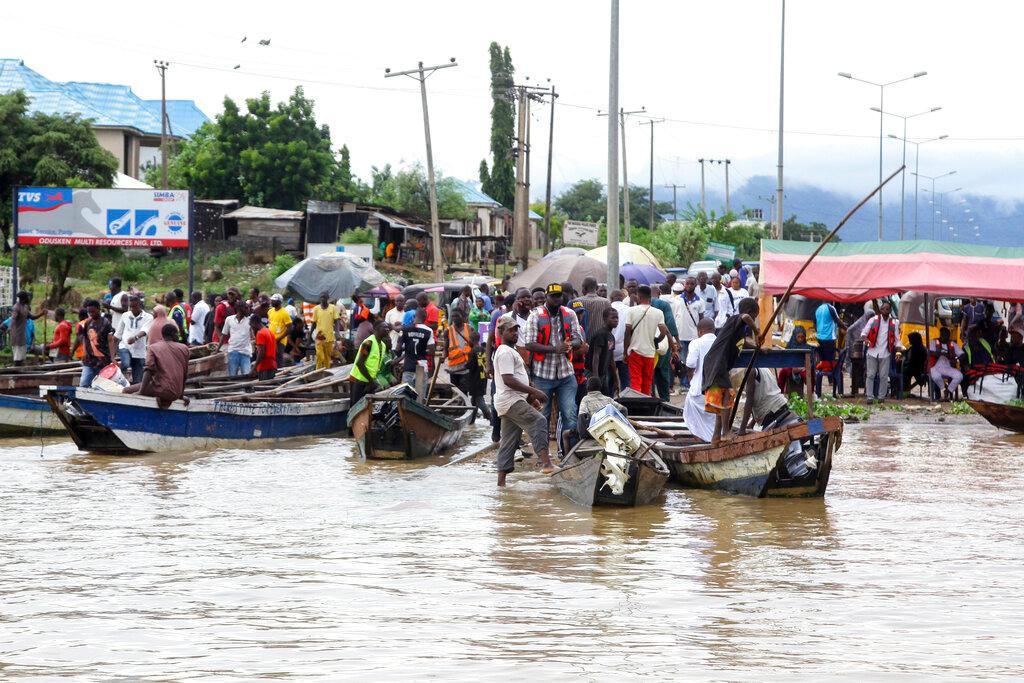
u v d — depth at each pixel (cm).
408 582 833
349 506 1175
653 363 1734
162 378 1597
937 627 706
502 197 7694
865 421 1950
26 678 607
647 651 652
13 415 1797
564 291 1658
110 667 627
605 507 1164
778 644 667
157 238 2958
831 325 2152
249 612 749
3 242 4581
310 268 3678
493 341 1631
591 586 818
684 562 901
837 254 2259
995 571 867
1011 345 2259
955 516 1109
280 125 6331
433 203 4206
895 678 600
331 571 870
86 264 4856
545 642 672
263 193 6266
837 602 770
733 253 5716
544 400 1296
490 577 848
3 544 979
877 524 1067
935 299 2480
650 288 1773
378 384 1727
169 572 870
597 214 10425
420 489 1286
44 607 765
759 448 1193
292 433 1783
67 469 1466
